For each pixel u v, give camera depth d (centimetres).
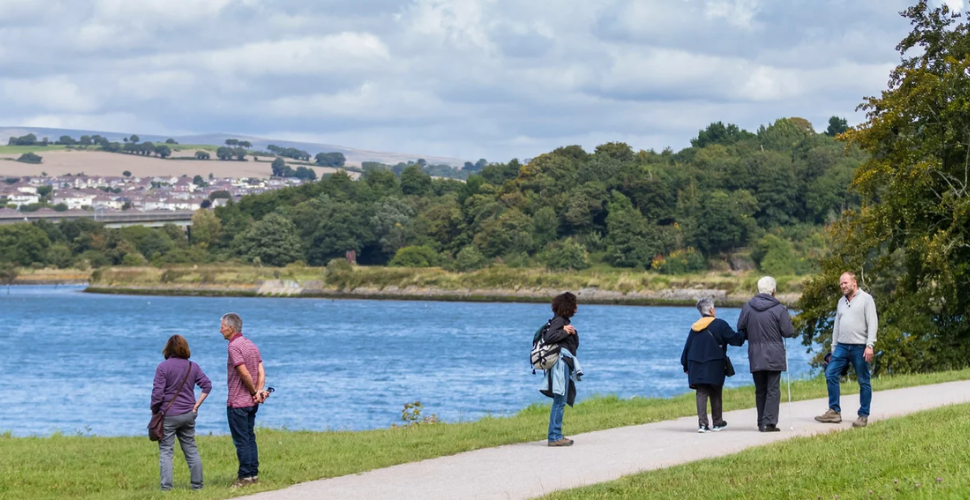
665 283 17000
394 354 8031
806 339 4412
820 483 1427
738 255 19350
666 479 1547
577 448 1966
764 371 2050
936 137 4131
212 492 1688
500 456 1916
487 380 6075
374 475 1778
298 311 15488
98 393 5653
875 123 4309
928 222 4284
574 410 2958
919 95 4159
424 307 16662
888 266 4338
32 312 15212
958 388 2766
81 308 16438
